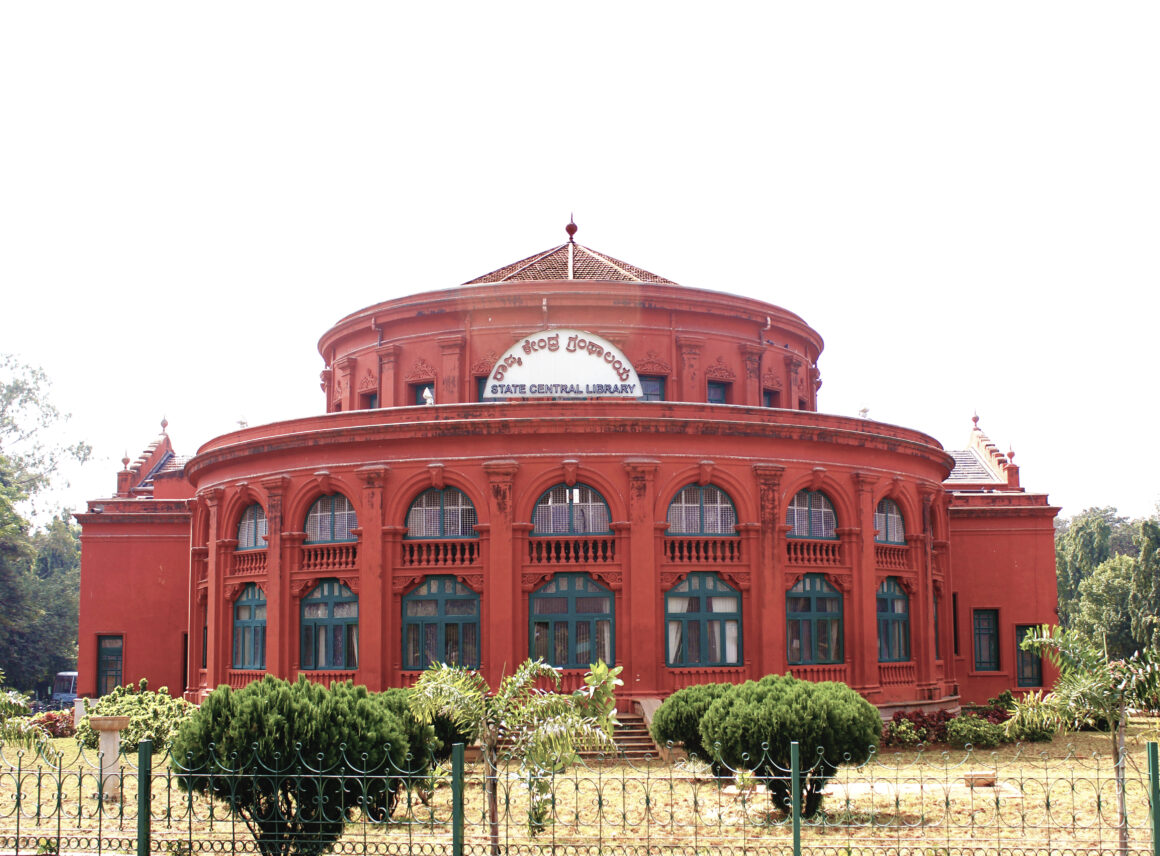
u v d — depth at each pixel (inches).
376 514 1171.9
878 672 1257.4
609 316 1425.9
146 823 585.0
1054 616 1647.4
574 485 1164.5
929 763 1023.6
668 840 665.0
